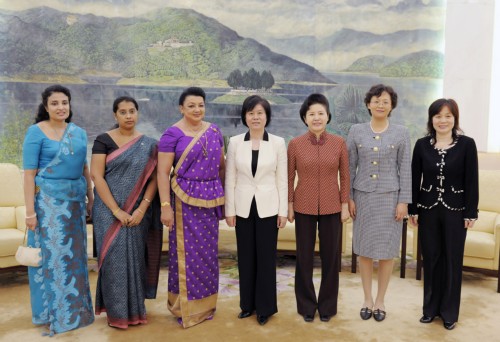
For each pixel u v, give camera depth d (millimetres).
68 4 6539
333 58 6910
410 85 6887
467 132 6629
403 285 4277
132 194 3260
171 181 3307
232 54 6871
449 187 3250
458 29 6574
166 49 6785
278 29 6883
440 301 3418
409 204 3422
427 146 3342
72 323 3283
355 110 6961
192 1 6773
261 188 3344
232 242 5312
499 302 3875
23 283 4344
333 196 3350
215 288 3467
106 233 3254
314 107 3316
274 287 3410
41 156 3229
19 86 6488
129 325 3350
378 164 3352
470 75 6582
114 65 6707
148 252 3469
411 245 5617
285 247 4797
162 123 6855
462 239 3277
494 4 6480
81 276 3350
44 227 3201
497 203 4641
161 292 4094
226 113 6910
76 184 3314
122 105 3242
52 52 6535
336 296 3479
